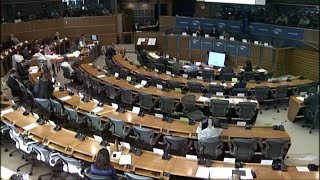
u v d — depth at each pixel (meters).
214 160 8.48
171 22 25.05
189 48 23.12
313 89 13.18
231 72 16.89
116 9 27.67
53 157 8.45
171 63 18.83
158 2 27.83
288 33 19.58
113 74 16.19
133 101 13.21
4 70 18.62
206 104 12.36
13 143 11.16
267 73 17.09
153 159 8.07
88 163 8.23
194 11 26.78
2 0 22.88
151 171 7.69
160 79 14.76
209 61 20.75
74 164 8.00
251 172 7.49
